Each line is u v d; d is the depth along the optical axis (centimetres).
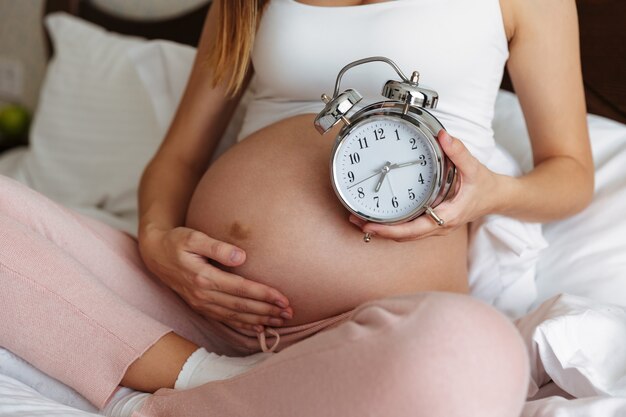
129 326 100
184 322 119
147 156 190
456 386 74
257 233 110
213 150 145
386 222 100
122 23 224
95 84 207
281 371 83
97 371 98
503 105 157
